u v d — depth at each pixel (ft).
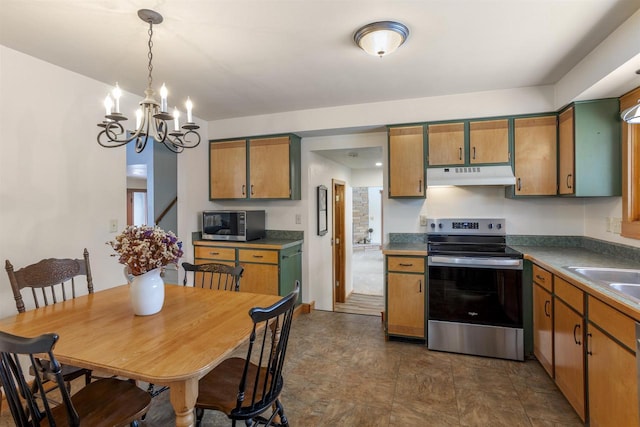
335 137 12.87
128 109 9.94
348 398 7.25
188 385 4.00
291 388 7.64
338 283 17.42
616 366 5.01
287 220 13.53
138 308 5.63
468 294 9.29
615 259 7.98
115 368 3.96
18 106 7.36
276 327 4.96
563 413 6.68
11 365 3.88
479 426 6.32
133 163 15.03
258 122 12.67
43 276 6.51
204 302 6.42
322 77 8.93
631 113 5.73
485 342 9.16
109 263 9.32
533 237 10.57
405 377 8.11
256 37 6.75
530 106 9.70
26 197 7.50
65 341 4.66
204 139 13.34
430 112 10.56
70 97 8.38
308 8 5.76
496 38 6.85
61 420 4.50
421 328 9.82
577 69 8.11
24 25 6.25
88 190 8.81
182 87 9.58
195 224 12.90
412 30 6.53
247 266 12.00
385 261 10.38
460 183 9.78
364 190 36.81
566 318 6.77
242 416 4.55
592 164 8.30
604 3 5.66
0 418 6.53
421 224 11.64
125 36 6.68
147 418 6.58
